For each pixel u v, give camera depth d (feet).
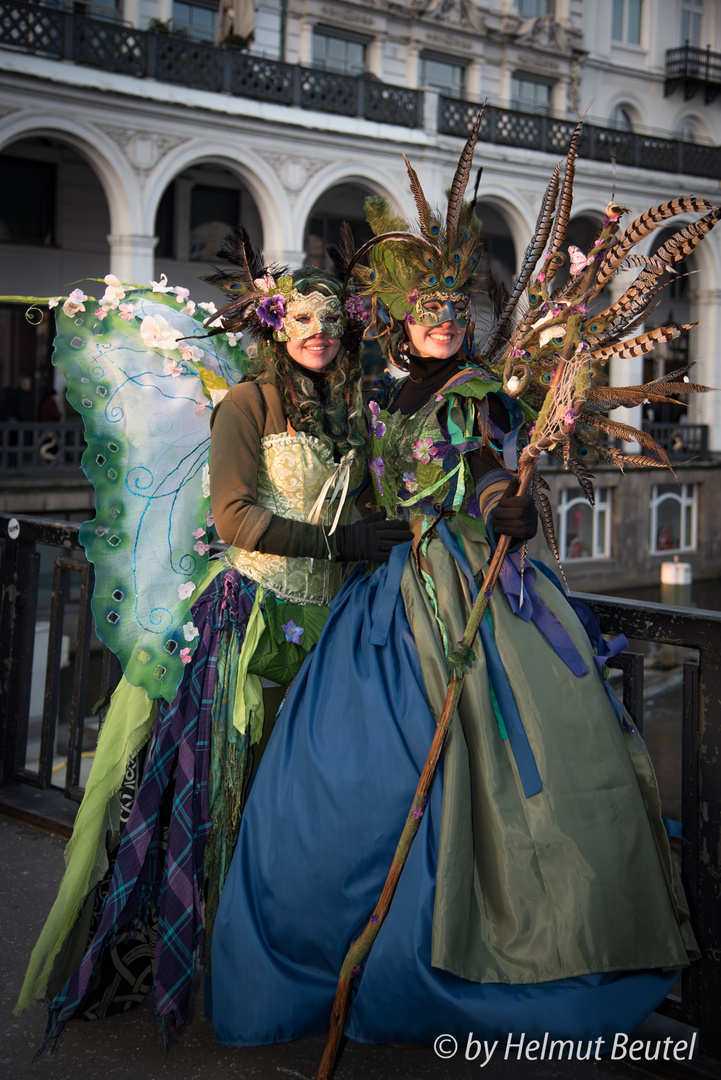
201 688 6.45
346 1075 5.99
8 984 6.93
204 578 6.74
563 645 5.96
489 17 71.41
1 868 8.60
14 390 55.83
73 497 47.85
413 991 5.30
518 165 63.72
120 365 6.56
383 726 5.76
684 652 46.11
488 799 5.57
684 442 76.02
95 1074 5.98
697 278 76.43
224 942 5.79
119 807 6.59
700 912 6.02
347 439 6.42
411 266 6.24
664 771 29.17
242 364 7.27
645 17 81.15
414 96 58.80
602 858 5.46
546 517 6.41
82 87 47.60
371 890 5.59
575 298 5.57
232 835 6.37
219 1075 5.98
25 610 10.11
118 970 6.54
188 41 50.96
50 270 57.57
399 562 6.27
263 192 54.65
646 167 71.56
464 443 6.11
